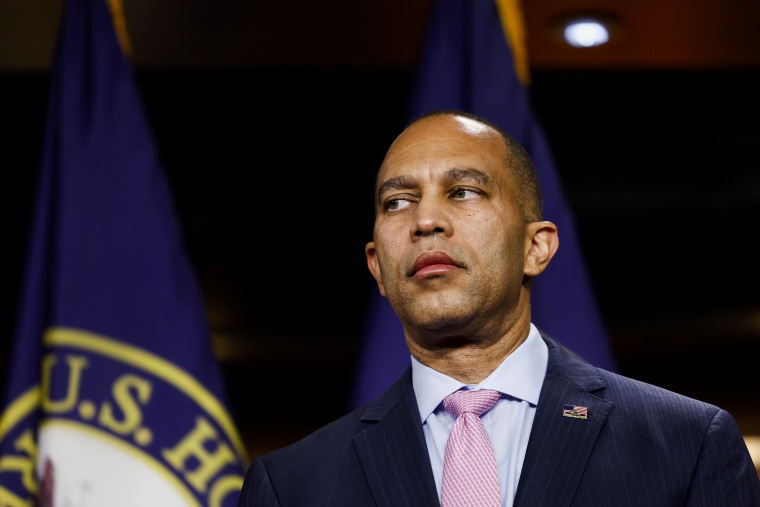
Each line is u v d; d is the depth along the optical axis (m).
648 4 6.69
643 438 2.87
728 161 9.88
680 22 6.87
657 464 2.80
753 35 7.00
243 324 9.98
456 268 3.03
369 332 5.06
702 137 9.61
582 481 2.78
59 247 5.01
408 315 3.08
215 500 4.79
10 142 8.91
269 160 9.47
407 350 5.00
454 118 3.37
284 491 3.07
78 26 5.33
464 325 3.06
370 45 7.04
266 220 9.89
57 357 4.88
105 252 5.02
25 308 5.08
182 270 5.07
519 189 3.30
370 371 5.00
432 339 3.13
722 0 6.64
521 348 3.17
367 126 9.13
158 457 4.81
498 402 3.07
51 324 4.92
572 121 9.24
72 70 5.26
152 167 5.16
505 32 5.43
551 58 7.32
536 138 5.34
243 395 9.76
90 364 4.89
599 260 10.17
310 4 6.61
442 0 5.49
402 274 3.09
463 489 2.83
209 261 9.97
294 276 10.07
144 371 4.91
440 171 3.16
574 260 5.18
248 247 9.99
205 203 9.70
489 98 5.33
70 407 4.82
